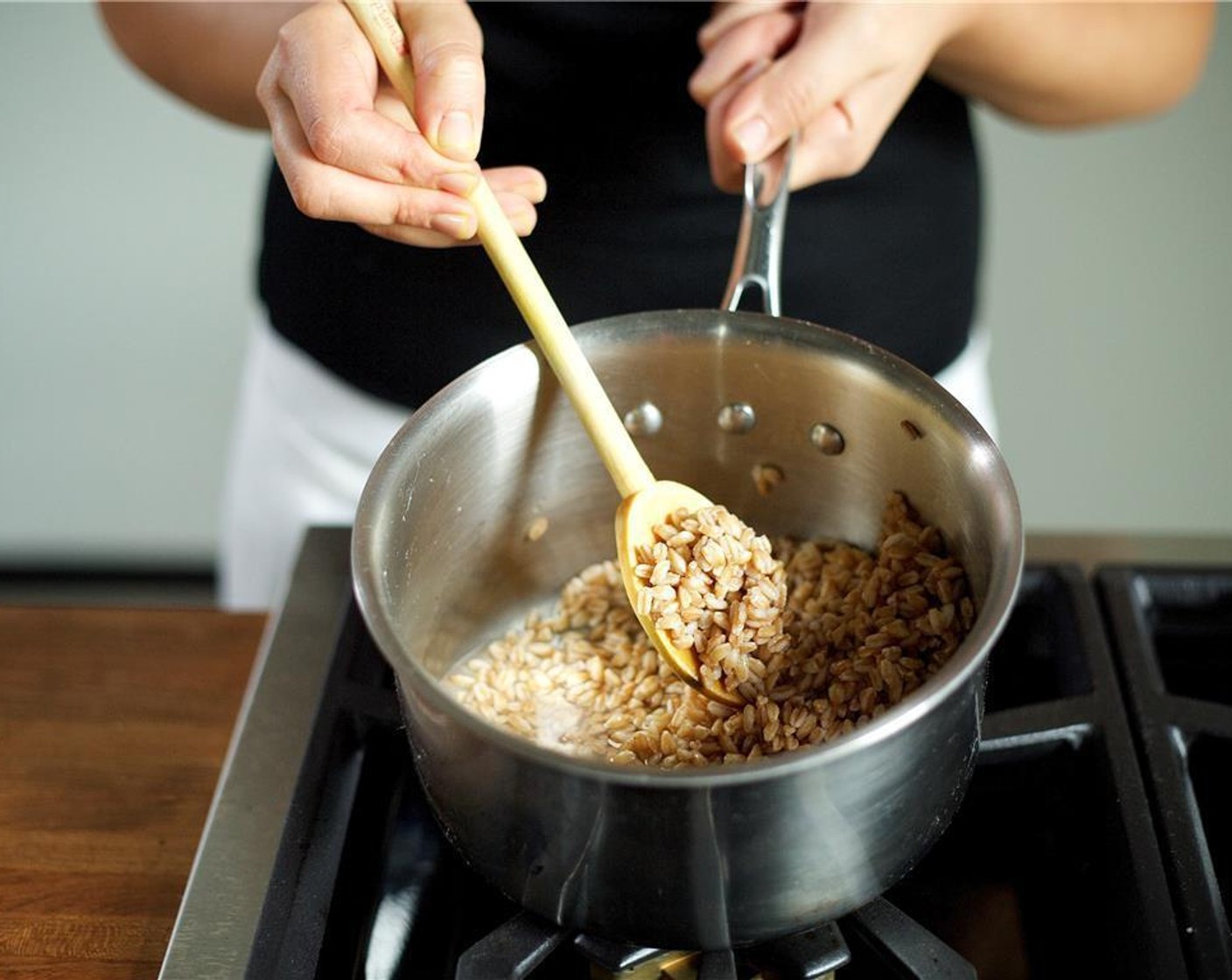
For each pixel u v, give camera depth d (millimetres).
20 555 1826
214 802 672
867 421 687
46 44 1779
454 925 652
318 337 1020
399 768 697
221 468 1818
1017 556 567
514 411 688
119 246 1810
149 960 636
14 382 1813
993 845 682
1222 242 1752
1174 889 603
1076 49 931
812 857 544
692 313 685
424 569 686
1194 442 1717
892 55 780
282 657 739
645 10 883
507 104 919
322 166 675
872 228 967
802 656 702
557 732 719
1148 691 675
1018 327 1756
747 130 727
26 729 747
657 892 552
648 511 686
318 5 713
